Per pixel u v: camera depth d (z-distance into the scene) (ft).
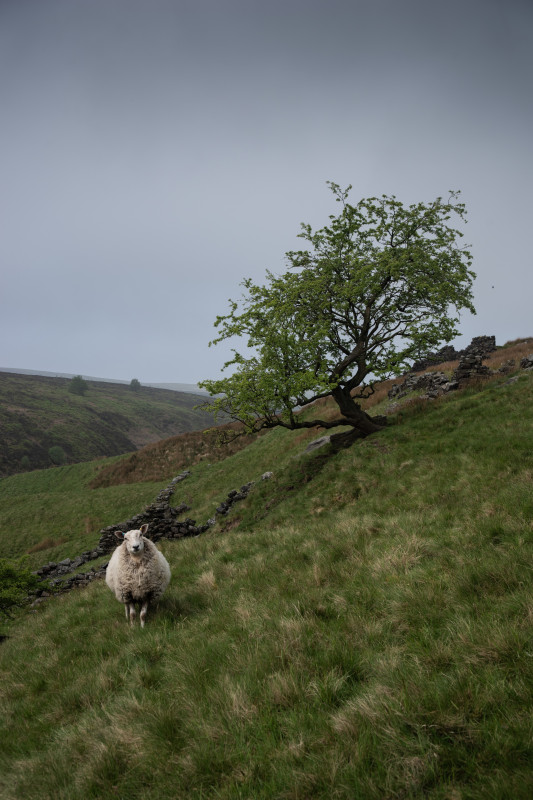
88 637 25.58
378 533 28.07
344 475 52.16
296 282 65.87
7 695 20.72
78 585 58.03
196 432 175.73
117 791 10.59
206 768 10.18
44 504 142.00
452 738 9.10
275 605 19.86
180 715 12.71
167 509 70.44
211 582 27.78
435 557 20.86
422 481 39.27
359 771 8.75
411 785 8.21
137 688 15.78
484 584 16.05
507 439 40.34
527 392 54.13
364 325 66.49
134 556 24.49
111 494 136.77
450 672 11.30
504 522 22.44
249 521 57.31
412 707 10.04
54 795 10.94
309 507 49.42
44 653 25.17
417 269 62.69
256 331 59.47
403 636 14.30
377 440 57.57
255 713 11.75
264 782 9.30
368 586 19.25
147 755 11.19
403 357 62.44
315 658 13.88
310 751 9.84
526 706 9.36
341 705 11.35
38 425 446.19
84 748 12.94
